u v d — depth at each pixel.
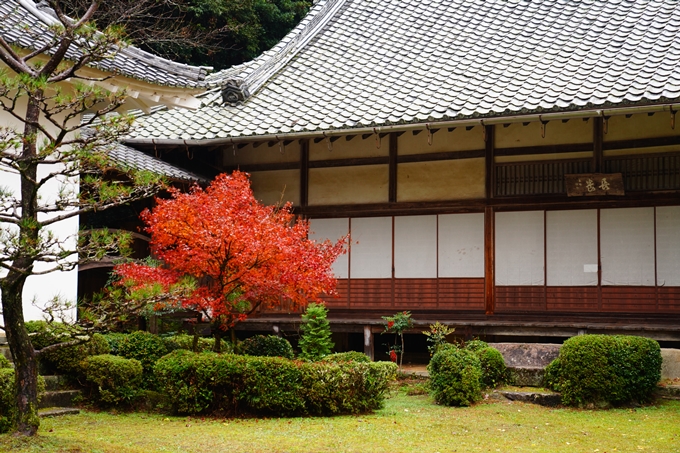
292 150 15.75
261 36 25.56
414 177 14.92
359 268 15.21
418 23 18.22
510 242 14.23
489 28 17.20
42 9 11.70
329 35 18.52
